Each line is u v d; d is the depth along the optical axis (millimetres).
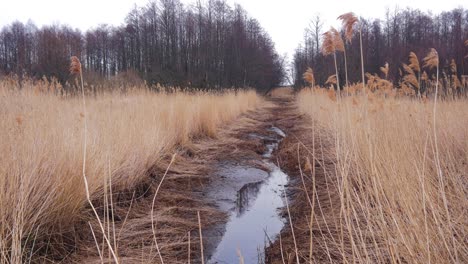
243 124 13805
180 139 8305
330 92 3885
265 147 10234
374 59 29609
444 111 5734
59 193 3541
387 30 37875
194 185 6141
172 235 4117
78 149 4223
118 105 8344
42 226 3398
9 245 2979
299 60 51969
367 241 3381
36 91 7719
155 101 9359
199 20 35312
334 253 3377
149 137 6430
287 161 8102
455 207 2959
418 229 2381
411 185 2955
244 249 3967
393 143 3924
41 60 21641
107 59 48938
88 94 11297
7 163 3391
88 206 4254
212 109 11680
